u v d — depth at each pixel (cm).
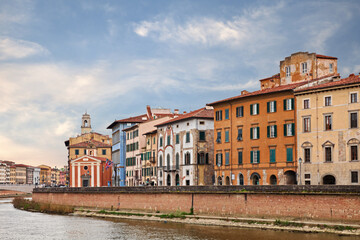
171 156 10825
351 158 7169
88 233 6875
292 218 6388
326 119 7500
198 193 7650
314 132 7625
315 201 6172
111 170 15075
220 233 6412
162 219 7969
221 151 9331
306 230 6097
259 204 6775
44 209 10525
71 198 10550
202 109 10681
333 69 8806
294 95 7931
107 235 6662
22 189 18375
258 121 8544
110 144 19588
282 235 5975
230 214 7144
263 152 8412
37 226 7738
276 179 8162
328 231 5912
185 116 10562
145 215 8394
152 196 8462
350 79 7500
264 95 8450
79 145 17638
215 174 9450
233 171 9006
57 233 6944
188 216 7669
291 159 7925
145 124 12875
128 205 8944
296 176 7831
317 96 7619
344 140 7250
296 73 8819
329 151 7438
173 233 6600
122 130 14500
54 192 11325
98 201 9675
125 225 7631
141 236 6462
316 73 8562
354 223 5809
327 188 6094
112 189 9338
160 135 11412
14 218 9056
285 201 6481
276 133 8206
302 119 7800
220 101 9312
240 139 8862
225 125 9269
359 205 5778
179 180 10450
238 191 7050
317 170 7544
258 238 5894
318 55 8675
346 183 7181
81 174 14700
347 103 7244
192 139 10031
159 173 11388
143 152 12512
